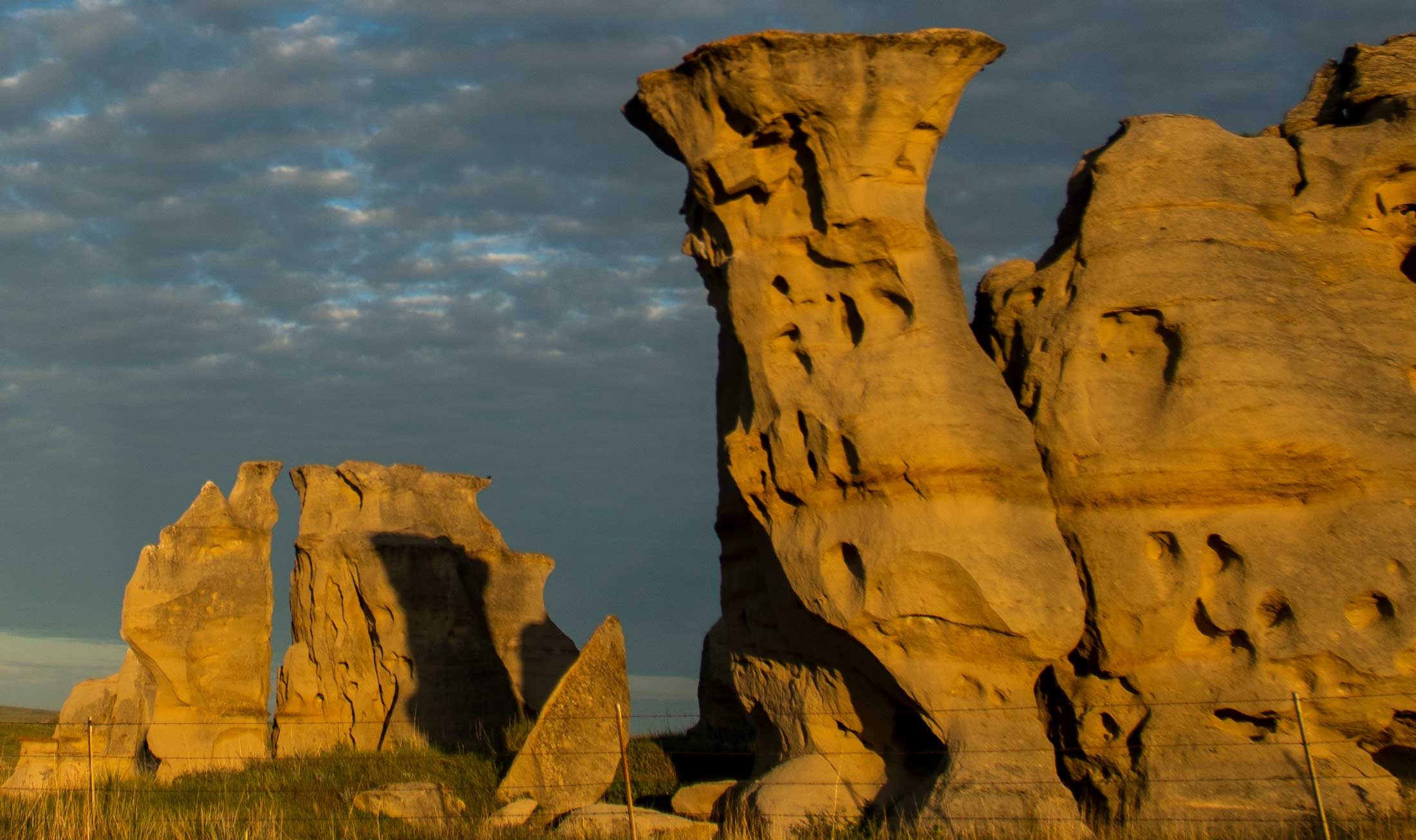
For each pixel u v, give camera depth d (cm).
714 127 1598
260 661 2512
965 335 1595
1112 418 1609
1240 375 1574
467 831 1544
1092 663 1603
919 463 1527
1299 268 1664
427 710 2806
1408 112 1711
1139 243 1650
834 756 1622
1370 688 1498
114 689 2508
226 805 1742
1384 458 1555
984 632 1523
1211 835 1408
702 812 1680
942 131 1606
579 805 1761
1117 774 1584
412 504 3070
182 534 2506
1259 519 1561
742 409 1661
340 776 2058
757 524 1662
